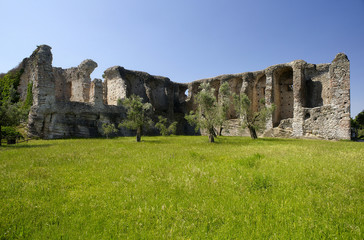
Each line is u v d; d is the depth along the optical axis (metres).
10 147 16.05
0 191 5.48
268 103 36.84
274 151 12.53
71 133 27.17
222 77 43.41
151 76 43.16
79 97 38.47
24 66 36.97
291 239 3.21
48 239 3.32
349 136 27.75
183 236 3.32
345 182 5.70
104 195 5.11
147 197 4.92
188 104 46.69
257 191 5.23
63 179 6.55
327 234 3.33
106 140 23.16
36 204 4.66
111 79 39.75
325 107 29.94
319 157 9.80
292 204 4.36
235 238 3.29
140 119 22.00
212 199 4.76
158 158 10.09
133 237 3.32
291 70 38.69
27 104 32.28
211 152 12.37
